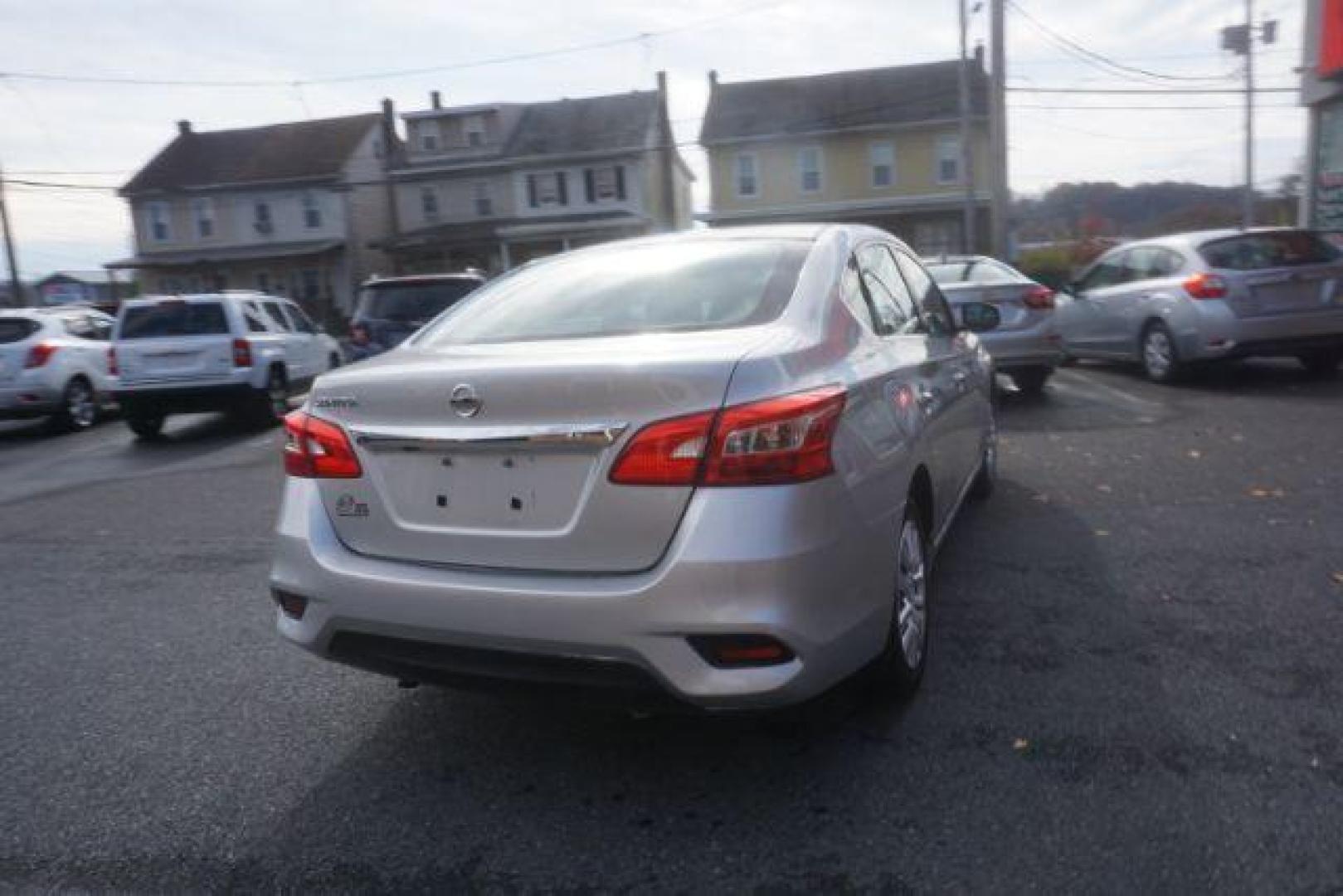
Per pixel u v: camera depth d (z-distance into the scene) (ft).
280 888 8.34
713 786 9.57
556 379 8.56
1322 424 25.09
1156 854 8.17
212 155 134.00
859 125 115.65
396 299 37.93
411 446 9.23
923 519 12.21
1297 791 8.94
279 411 39.47
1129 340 34.63
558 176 125.08
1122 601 13.84
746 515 8.23
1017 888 7.84
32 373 39.75
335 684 12.48
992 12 58.39
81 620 15.56
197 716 11.72
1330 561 15.03
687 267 11.52
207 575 17.79
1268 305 30.68
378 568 9.33
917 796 9.17
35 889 8.43
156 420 38.52
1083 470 21.68
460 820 9.23
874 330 11.65
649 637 8.29
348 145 128.88
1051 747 9.91
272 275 128.77
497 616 8.69
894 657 10.25
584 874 8.33
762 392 8.45
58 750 10.98
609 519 8.50
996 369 31.37
